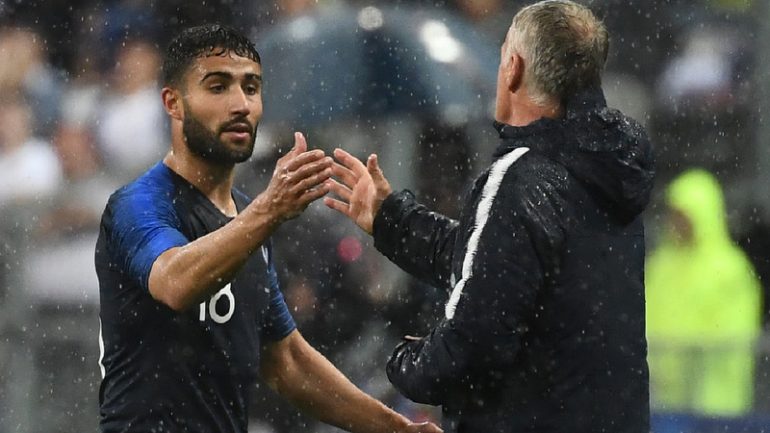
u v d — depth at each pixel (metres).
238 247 14.78
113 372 16.03
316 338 26.05
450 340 14.77
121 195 15.84
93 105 30.66
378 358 25.91
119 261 15.65
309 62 27.62
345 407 17.39
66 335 25.28
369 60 27.48
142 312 15.70
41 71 30.78
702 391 23.30
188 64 15.67
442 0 28.83
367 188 16.42
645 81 32.75
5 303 25.34
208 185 15.99
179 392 15.84
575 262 14.86
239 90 15.69
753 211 30.45
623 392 15.12
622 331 15.11
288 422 25.44
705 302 26.66
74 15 31.44
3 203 28.06
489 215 14.79
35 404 24.83
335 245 26.28
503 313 14.63
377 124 27.34
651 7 32.91
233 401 16.22
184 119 15.73
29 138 29.73
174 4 31.22
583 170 14.91
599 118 14.91
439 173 27.30
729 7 32.81
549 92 15.12
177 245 15.27
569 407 14.97
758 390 23.17
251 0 30.28
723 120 31.95
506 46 15.48
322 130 27.38
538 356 14.97
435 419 25.03
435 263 15.95
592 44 15.11
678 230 27.02
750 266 27.86
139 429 15.86
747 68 32.31
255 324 16.34
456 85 27.52
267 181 27.36
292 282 26.16
